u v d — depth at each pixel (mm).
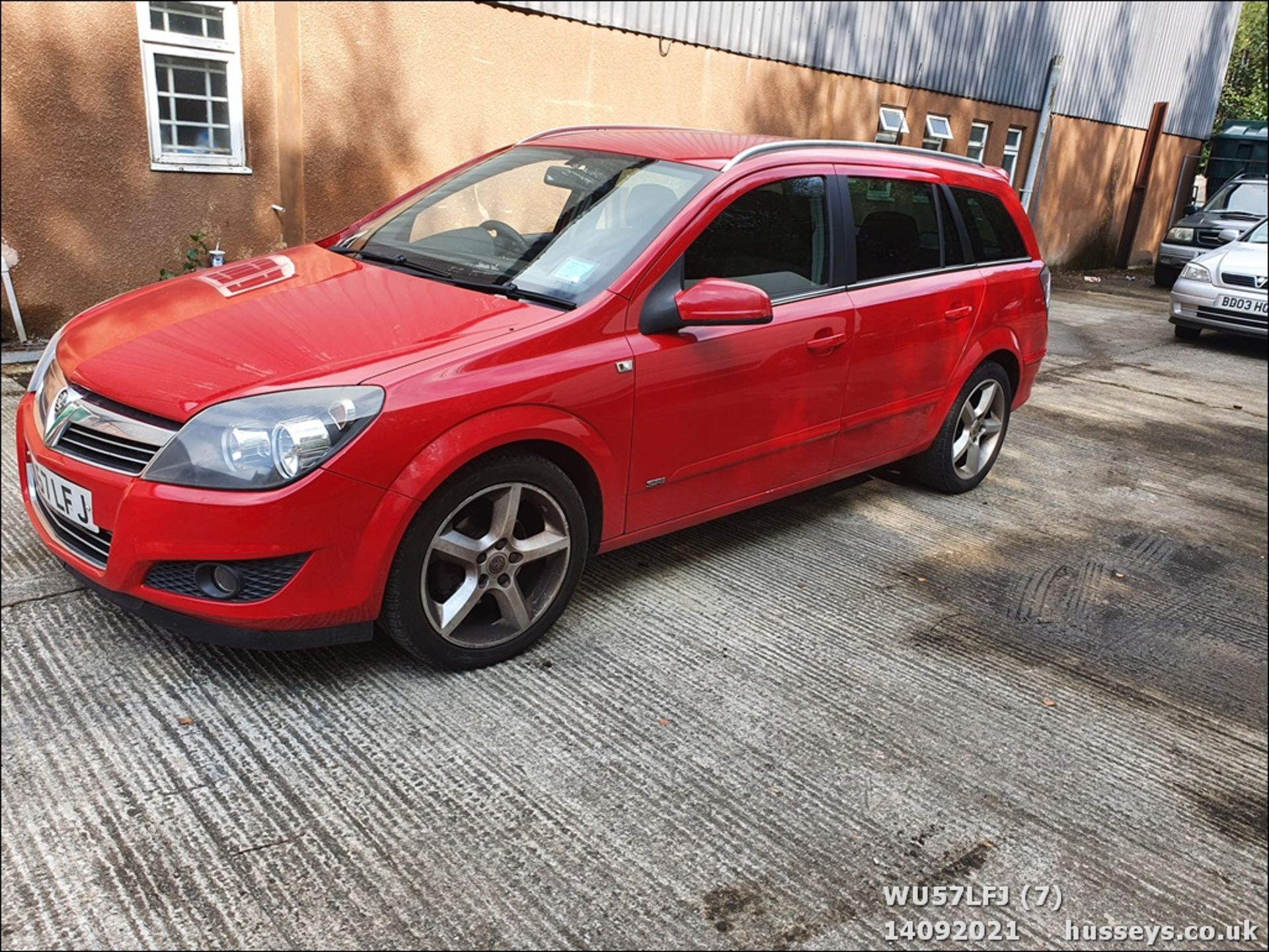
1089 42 15977
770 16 10477
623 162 3811
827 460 4281
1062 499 5496
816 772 2850
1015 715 3270
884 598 4000
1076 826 2760
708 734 2973
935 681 3416
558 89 8758
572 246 3461
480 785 2652
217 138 7012
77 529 2885
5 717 2740
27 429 3039
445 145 8148
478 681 3115
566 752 2816
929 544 4613
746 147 4000
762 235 3764
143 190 6699
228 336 2971
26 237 6301
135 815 2434
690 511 3721
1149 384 8820
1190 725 3342
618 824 2557
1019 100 15078
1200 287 10547
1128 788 2957
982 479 5457
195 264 7051
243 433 2598
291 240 7523
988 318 4902
